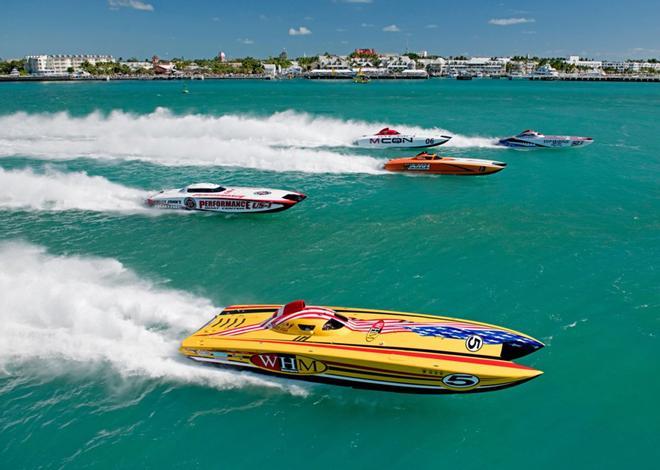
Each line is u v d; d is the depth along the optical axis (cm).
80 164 3400
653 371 1218
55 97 10169
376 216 2342
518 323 1413
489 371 1074
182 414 1096
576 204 2506
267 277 1706
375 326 1238
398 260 1833
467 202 2552
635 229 2136
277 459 991
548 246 1952
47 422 1070
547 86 16775
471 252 1895
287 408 1115
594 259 1830
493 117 6278
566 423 1071
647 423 1066
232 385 1180
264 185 2908
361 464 979
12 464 975
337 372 1147
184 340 1234
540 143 4072
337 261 1833
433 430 1058
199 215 2394
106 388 1162
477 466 973
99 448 1011
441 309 1485
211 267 1792
